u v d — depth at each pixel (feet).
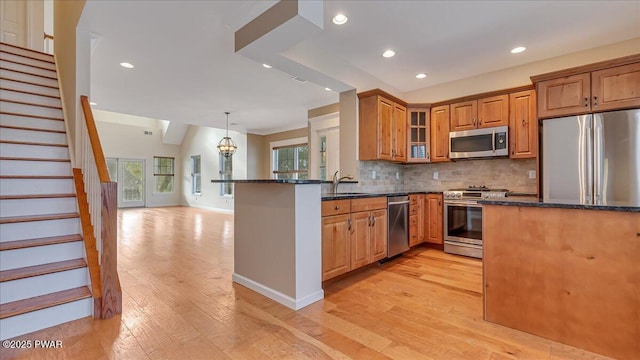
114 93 16.01
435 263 11.61
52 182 8.83
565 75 10.11
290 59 9.77
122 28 9.16
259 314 7.13
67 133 10.23
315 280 8.06
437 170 15.34
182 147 36.78
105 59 11.50
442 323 6.72
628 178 8.95
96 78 13.61
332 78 11.48
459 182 14.60
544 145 10.52
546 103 10.48
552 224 6.02
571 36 9.96
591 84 9.65
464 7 8.27
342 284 9.27
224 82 14.23
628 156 8.97
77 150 9.32
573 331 5.77
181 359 5.33
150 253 12.71
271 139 28.14
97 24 8.97
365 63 12.22
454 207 12.98
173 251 13.07
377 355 5.50
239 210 9.26
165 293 8.31
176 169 36.81
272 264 8.12
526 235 6.31
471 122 13.32
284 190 7.82
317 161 18.43
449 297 8.20
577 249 5.76
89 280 7.08
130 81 14.03
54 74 12.82
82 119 9.11
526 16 8.74
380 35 9.86
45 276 6.66
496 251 6.68
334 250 9.01
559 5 8.18
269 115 21.45
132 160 33.19
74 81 9.55
